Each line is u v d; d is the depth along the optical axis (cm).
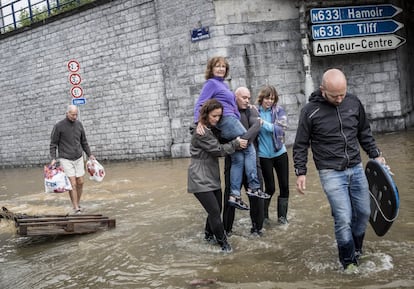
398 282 387
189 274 450
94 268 495
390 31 1379
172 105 1415
